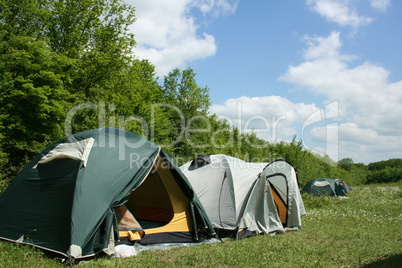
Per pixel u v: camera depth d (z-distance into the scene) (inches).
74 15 761.6
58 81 601.6
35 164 322.3
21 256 249.4
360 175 2418.8
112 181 297.6
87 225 266.5
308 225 473.1
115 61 776.3
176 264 262.4
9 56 577.9
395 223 493.7
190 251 305.1
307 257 288.5
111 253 277.7
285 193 449.1
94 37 802.8
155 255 287.9
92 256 270.2
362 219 529.0
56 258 253.9
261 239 366.3
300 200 569.3
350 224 483.2
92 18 781.9
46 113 600.7
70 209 269.6
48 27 747.4
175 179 356.5
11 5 632.4
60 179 293.9
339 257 287.6
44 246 267.7
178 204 361.7
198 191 422.9
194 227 351.9
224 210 395.9
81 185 281.1
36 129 596.4
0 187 492.4
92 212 273.3
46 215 280.2
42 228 276.4
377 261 268.4
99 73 776.9
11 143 551.8
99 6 803.4
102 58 750.5
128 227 315.6
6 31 596.1
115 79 834.2
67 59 649.0
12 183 322.0
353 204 756.6
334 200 807.1
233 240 364.2
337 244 343.6
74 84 763.4
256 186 406.0
